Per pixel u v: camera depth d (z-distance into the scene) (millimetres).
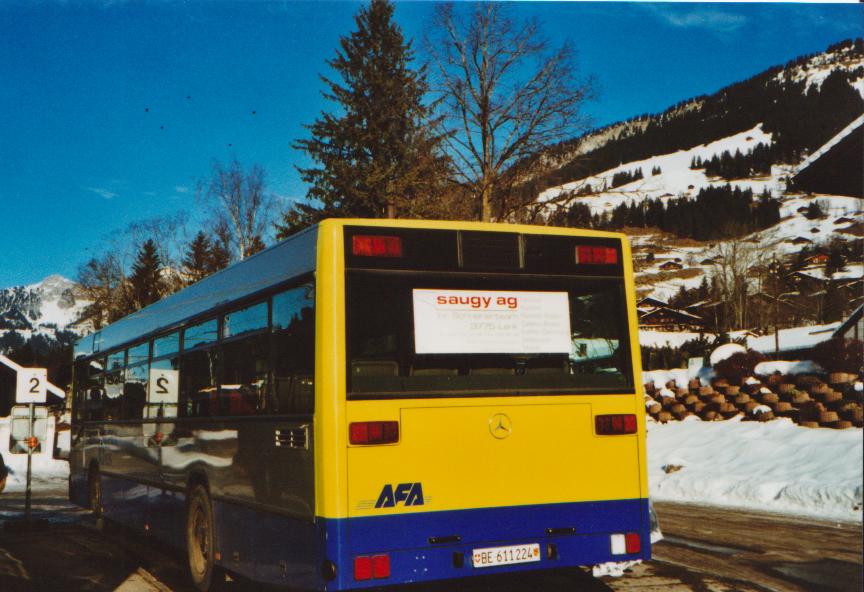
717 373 26656
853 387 21125
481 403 5918
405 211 30797
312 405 5750
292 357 6133
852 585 7609
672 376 29906
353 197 38375
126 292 61938
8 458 31797
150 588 8281
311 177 39531
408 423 5711
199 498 7992
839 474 14453
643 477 6328
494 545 5793
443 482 5730
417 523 5629
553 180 29672
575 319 6355
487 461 5871
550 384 6152
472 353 5988
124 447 11125
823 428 19422
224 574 7715
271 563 6277
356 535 5473
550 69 29062
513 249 6266
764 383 24781
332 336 5656
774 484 14734
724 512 13273
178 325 9000
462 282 6066
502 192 29562
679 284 143625
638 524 6242
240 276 7320
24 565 9688
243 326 7129
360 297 5797
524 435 6004
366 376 5688
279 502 6168
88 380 13656
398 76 39219
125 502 10977
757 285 69438
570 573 8148
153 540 11734
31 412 13547
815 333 39312
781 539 10305
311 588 5617
